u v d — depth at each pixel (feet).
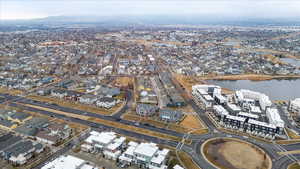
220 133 374.63
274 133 362.94
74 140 338.75
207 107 485.56
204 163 291.79
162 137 355.36
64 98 521.65
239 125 391.86
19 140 324.80
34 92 561.84
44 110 450.30
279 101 566.36
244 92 567.18
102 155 302.45
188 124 405.18
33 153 298.35
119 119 417.69
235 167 285.23
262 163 295.07
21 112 424.46
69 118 415.44
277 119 395.75
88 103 493.36
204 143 341.00
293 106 487.61
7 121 385.29
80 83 641.40
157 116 435.12
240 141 350.02
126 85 640.58
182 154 309.63
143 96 536.42
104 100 481.05
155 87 629.10
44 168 257.14
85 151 310.86
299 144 345.31
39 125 370.32
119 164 284.20
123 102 506.48
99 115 433.89
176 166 274.16
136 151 288.10
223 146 334.24
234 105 473.26
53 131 346.95
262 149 328.90
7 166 274.57
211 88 575.79
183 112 461.37
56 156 297.33
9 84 598.34
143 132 370.12
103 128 379.96
